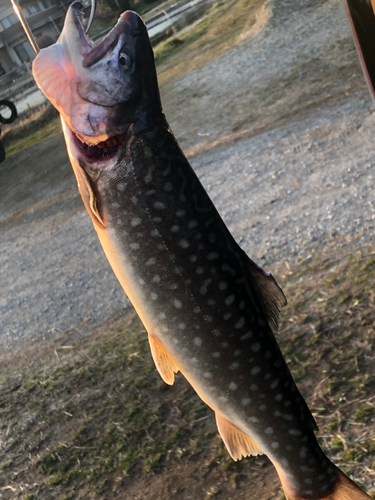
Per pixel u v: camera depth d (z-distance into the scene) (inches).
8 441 33.6
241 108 77.5
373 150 49.3
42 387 37.9
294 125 63.5
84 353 40.4
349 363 26.8
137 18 14.1
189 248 13.5
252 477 23.7
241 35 103.0
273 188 51.4
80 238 64.6
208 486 24.2
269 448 14.8
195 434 27.6
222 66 94.7
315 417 24.8
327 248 37.7
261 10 105.4
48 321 48.9
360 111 58.5
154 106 13.8
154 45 142.2
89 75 13.4
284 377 14.5
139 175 13.5
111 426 30.9
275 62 85.7
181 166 13.7
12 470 31.1
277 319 14.8
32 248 68.7
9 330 50.5
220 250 13.8
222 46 104.5
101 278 52.2
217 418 15.1
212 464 25.3
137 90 13.6
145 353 36.3
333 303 31.3
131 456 28.0
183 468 25.9
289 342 29.9
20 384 40.0
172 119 85.0
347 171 47.6
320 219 41.7
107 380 35.4
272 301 14.7
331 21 87.9
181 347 14.1
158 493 25.1
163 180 13.5
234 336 13.9
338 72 72.5
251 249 42.4
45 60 13.6
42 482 29.2
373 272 32.2
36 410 35.6
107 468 28.0
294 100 71.2
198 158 68.0
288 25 94.9
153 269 13.7
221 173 60.4
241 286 13.9
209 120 78.8
